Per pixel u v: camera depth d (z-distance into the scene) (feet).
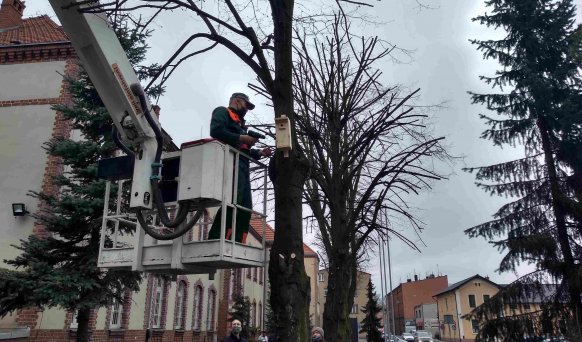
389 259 85.71
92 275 35.35
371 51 28.94
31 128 51.34
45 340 43.88
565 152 53.26
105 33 13.84
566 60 54.44
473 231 56.18
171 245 13.28
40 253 35.78
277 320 12.90
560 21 55.72
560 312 50.26
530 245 50.49
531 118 55.26
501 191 55.72
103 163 15.03
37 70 53.83
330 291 26.20
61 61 53.93
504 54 57.21
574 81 54.39
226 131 14.06
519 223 54.80
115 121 14.01
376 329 111.86
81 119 38.75
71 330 46.83
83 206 35.17
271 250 13.66
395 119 26.73
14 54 54.44
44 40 57.26
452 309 244.63
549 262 50.57
